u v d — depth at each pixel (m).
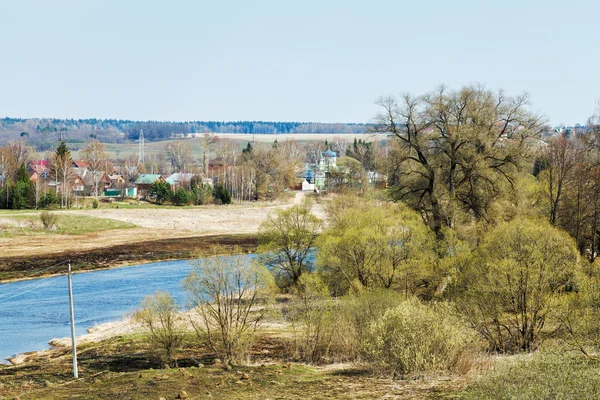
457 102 53.16
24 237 95.56
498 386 19.75
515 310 33.81
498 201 51.97
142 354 37.94
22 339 44.38
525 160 52.19
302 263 56.88
